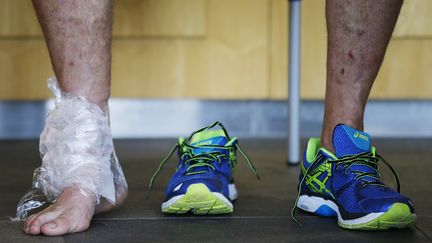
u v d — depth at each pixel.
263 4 2.13
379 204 0.93
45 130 1.00
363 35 1.02
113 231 0.94
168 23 2.13
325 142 1.07
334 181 1.01
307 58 2.15
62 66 0.98
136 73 2.16
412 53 2.16
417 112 2.25
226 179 1.07
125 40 2.14
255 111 2.23
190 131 2.24
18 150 1.90
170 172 1.52
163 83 2.16
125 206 1.11
